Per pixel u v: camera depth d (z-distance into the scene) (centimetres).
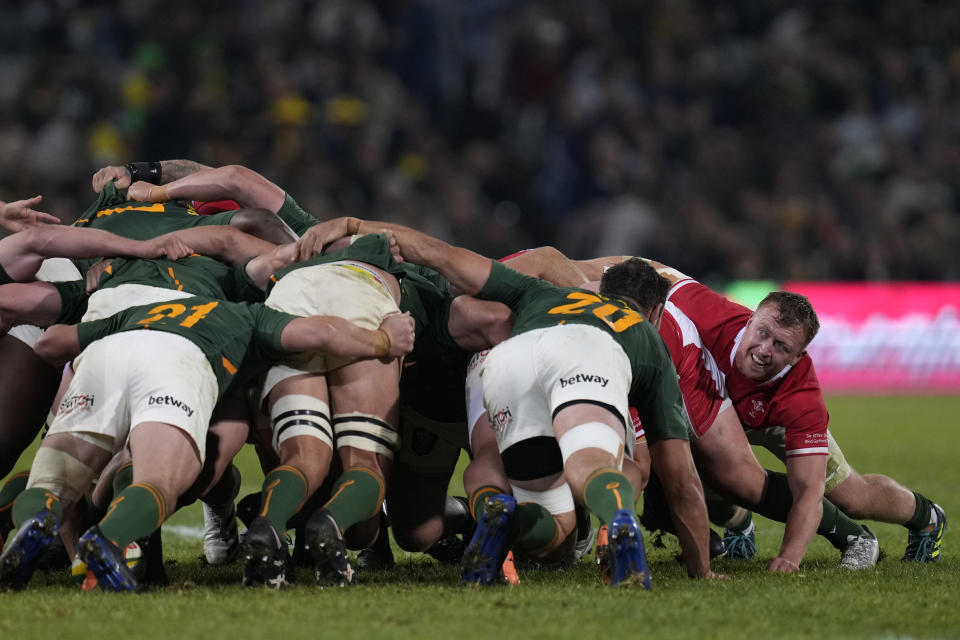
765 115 6775
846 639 1255
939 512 1961
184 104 5456
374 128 5919
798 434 1847
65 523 1664
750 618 1338
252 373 1669
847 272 6112
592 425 1516
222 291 1881
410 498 1878
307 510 1819
